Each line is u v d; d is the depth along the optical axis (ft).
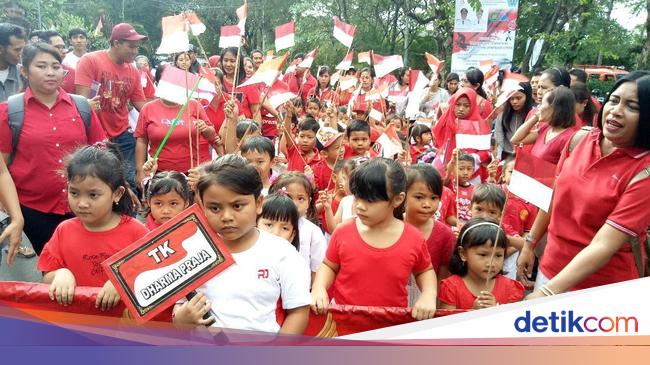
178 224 6.91
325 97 38.17
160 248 6.86
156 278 6.82
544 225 10.65
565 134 13.32
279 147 19.70
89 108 13.60
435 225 11.18
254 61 33.78
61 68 12.89
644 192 7.76
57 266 9.53
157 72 25.16
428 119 28.55
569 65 59.36
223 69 26.73
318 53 85.40
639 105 7.73
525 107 21.58
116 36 18.06
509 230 13.43
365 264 9.17
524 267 11.02
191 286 6.86
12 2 23.89
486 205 13.26
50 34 23.52
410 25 83.97
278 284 7.53
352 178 9.32
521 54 73.97
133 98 19.49
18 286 8.43
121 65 18.79
